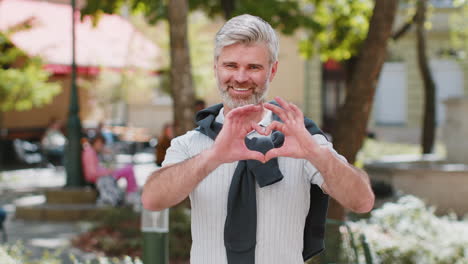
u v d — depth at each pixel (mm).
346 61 10234
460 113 9875
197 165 1696
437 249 4609
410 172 8922
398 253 4516
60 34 14055
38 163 15828
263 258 1868
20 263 3969
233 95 1896
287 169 1900
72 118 9375
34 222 8180
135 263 4824
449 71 21781
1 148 15508
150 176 1848
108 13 8445
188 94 6344
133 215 7215
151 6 10008
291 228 1906
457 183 8781
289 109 1663
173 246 5633
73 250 6227
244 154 1674
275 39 1905
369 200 1785
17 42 12109
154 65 14086
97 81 15734
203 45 14320
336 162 1684
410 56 21953
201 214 1924
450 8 20891
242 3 9133
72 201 8703
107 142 15906
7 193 10969
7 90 10773
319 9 10641
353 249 3684
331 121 21828
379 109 22406
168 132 9211
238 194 1868
